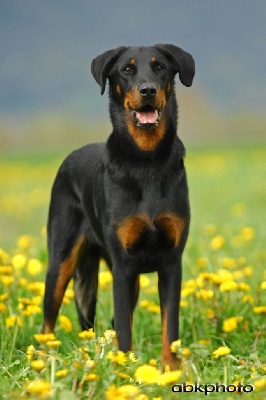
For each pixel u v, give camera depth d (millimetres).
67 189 11305
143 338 10938
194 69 10266
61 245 11148
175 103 10156
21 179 40844
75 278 11219
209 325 10852
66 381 7762
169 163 9797
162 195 9719
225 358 9125
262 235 17875
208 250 14695
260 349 10180
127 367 8312
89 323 11133
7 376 8906
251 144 67562
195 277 12594
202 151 57812
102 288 12203
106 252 10570
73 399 7453
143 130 9703
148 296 12445
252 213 22703
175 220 9742
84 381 7867
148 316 11648
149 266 10000
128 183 9750
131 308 9914
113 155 9945
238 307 11172
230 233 18375
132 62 9992
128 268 9898
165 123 9844
